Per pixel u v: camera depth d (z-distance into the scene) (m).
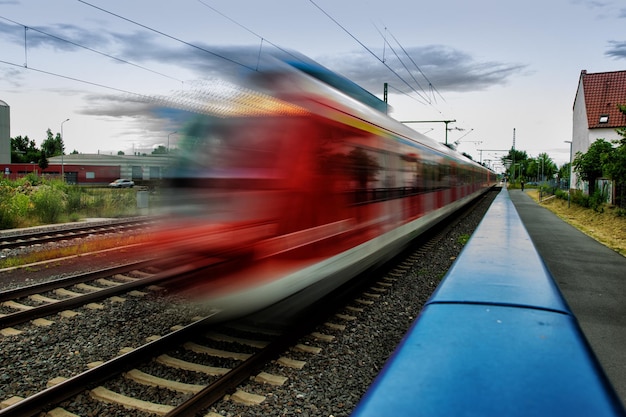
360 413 1.30
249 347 5.12
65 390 3.99
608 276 8.84
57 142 124.06
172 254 4.87
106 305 6.63
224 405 3.84
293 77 5.17
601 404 1.33
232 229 4.63
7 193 18.33
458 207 19.30
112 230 14.59
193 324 5.32
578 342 1.83
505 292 2.66
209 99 5.02
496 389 1.43
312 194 5.03
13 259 9.89
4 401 3.95
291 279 4.76
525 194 52.00
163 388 4.15
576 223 20.62
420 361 1.66
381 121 7.53
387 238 7.64
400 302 7.06
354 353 5.04
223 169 4.78
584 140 41.00
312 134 5.04
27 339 5.35
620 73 41.16
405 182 8.97
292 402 3.92
